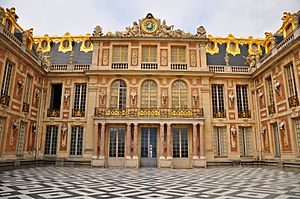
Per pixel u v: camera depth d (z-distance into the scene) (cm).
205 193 922
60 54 2741
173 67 2522
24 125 2145
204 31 2605
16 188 1016
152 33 2603
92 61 2506
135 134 2227
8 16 2180
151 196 862
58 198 820
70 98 2467
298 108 1788
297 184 1153
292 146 1861
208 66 2548
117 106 2416
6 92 1850
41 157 2334
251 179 1357
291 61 1877
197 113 2341
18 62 1981
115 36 2541
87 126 2353
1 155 1769
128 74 2445
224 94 2519
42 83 2467
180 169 2064
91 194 897
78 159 2292
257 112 2441
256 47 2820
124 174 1628
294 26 2141
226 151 2408
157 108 2348
